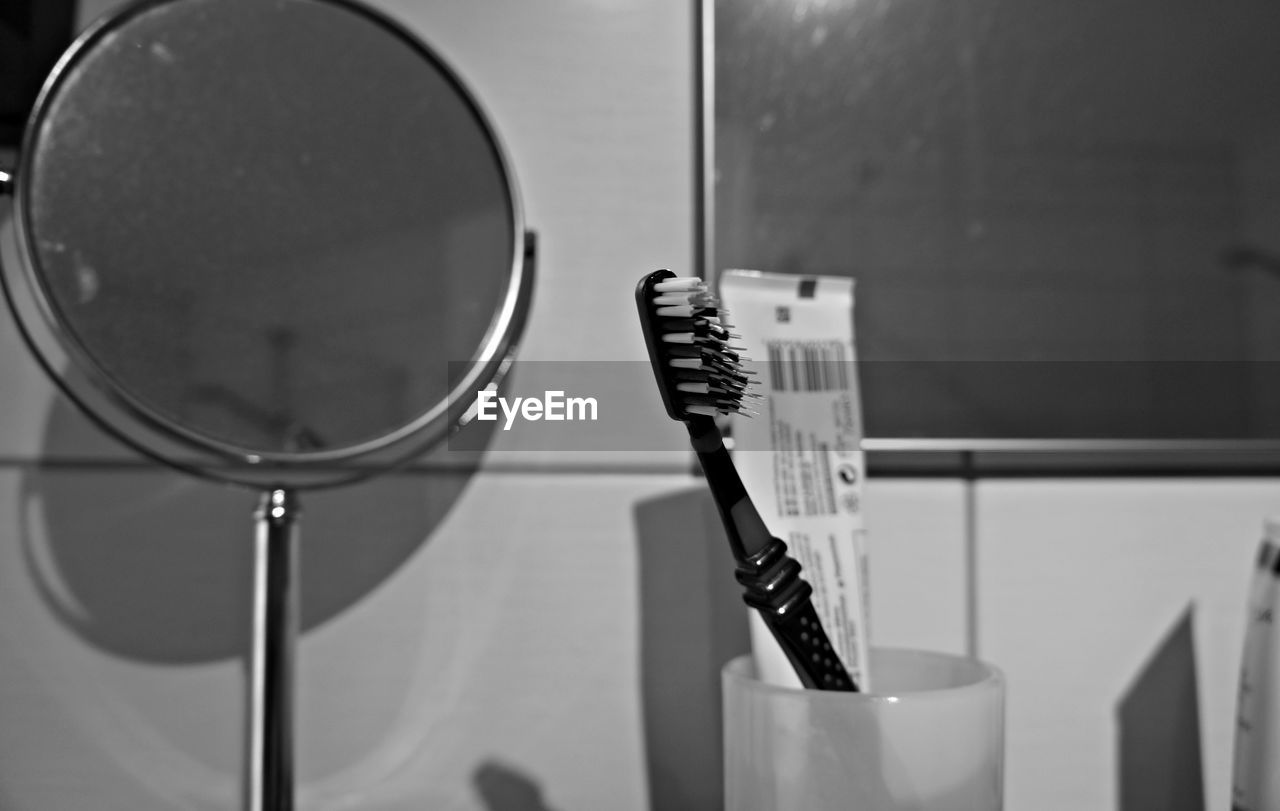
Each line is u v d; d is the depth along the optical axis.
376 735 0.43
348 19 0.41
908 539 0.45
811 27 0.45
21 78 0.43
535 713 0.44
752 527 0.36
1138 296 0.45
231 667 0.43
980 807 0.37
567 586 0.44
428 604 0.44
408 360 0.41
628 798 0.44
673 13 0.45
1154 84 0.46
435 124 0.42
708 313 0.35
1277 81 0.46
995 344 0.45
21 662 0.43
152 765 0.43
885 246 0.45
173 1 0.40
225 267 0.40
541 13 0.45
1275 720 0.39
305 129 0.41
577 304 0.44
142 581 0.43
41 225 0.39
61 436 0.43
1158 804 0.45
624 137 0.45
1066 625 0.45
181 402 0.39
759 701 0.37
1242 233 0.46
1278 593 0.40
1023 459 0.45
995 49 0.45
